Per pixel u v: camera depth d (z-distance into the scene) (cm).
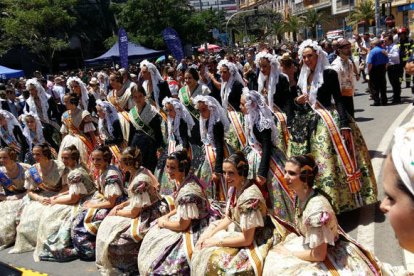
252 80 684
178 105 500
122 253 429
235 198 350
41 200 537
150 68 604
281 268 302
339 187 429
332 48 1100
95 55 3984
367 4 3725
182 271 377
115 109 605
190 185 395
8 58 3562
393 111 920
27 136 705
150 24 2989
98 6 3972
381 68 984
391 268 312
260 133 407
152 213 439
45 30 3125
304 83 441
